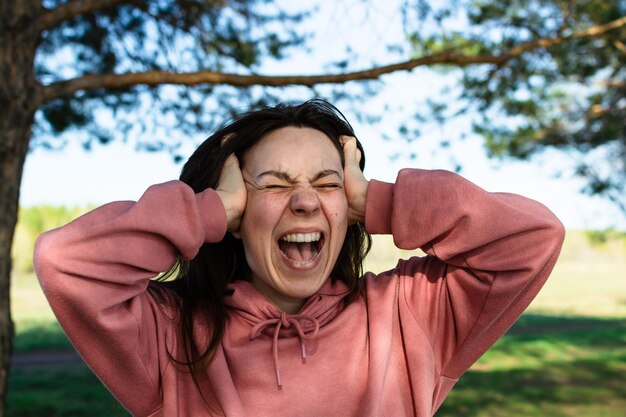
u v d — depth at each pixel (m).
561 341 13.88
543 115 7.34
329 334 1.66
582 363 11.12
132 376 1.51
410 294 1.76
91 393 8.80
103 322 1.39
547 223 1.55
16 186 3.72
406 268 1.83
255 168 1.66
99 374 1.50
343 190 1.71
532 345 13.33
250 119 1.74
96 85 3.78
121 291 1.43
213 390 1.58
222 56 4.97
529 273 1.55
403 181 1.64
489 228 1.56
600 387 9.10
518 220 1.55
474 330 1.66
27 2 3.71
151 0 4.80
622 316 18.83
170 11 4.84
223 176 1.69
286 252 1.71
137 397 1.55
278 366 1.58
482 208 1.56
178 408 1.58
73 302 1.37
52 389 9.13
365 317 1.73
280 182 1.63
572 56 5.80
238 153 1.73
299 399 1.57
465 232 1.57
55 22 3.90
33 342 14.18
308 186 1.63
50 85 3.79
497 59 4.39
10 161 3.68
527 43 4.60
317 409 1.56
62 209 33.44
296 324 1.64
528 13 5.55
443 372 1.74
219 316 1.64
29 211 32.97
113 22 4.98
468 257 1.61
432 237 1.59
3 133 3.65
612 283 31.11
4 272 3.66
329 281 1.80
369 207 1.68
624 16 5.54
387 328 1.68
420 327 1.71
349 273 1.82
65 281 1.36
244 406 1.55
